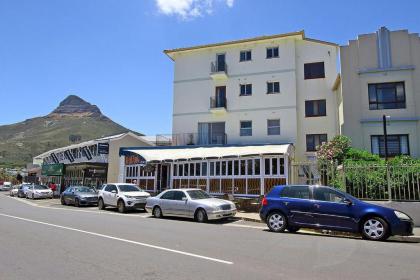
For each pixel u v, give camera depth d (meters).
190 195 17.11
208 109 33.28
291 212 12.41
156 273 6.60
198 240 10.33
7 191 68.31
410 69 24.56
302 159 30.08
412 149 23.98
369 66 25.36
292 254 8.38
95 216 17.61
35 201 33.50
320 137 29.97
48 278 6.34
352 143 24.92
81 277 6.37
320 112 30.30
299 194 12.58
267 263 7.42
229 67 33.22
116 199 21.53
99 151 36.28
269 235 11.64
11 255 8.20
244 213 19.08
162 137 35.00
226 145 28.17
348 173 15.34
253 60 32.50
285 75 31.19
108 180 36.34
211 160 24.78
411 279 6.28
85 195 26.00
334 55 30.50
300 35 30.95
